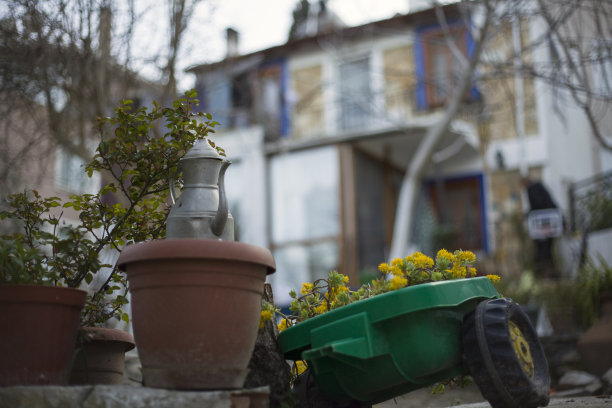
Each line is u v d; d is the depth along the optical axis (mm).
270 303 3512
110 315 3543
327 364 3150
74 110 8609
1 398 2555
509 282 10539
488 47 10547
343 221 17078
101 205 3484
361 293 3463
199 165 3064
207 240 2734
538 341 3264
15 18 7391
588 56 7961
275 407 3156
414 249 16375
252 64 17500
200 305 2689
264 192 17812
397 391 3297
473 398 6945
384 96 17453
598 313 8219
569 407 4242
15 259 2816
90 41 7770
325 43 17969
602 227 10641
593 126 7879
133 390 2590
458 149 17094
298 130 18203
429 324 3002
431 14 17062
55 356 2777
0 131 8875
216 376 2695
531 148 15703
